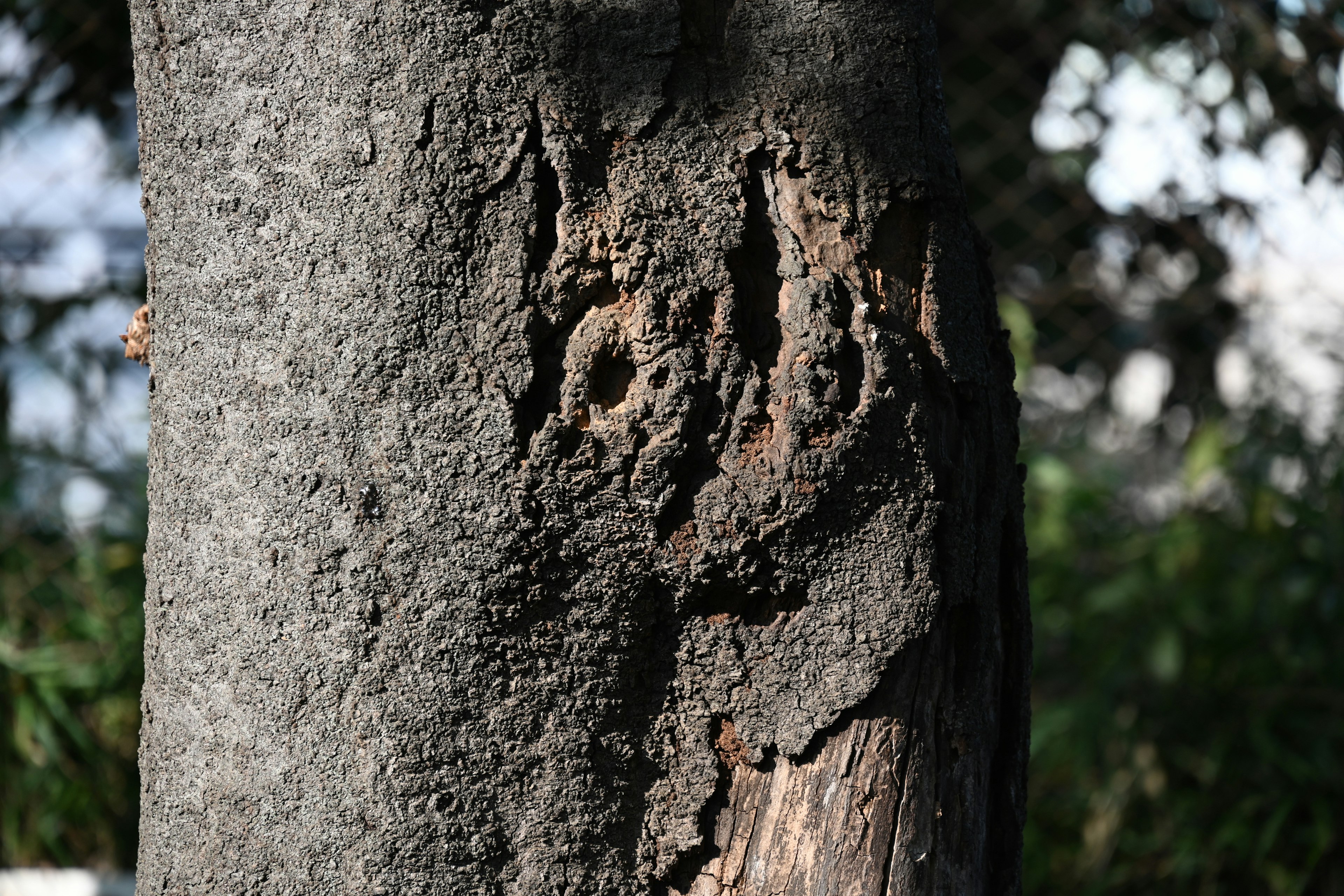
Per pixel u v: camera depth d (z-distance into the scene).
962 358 1.46
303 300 1.42
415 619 1.41
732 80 1.43
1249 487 2.85
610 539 1.42
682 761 1.44
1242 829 2.58
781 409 1.42
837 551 1.43
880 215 1.44
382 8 1.41
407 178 1.41
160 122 1.45
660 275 1.42
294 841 1.42
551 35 1.42
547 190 1.42
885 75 1.45
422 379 1.41
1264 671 2.70
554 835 1.43
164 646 1.46
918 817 1.44
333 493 1.42
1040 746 2.72
